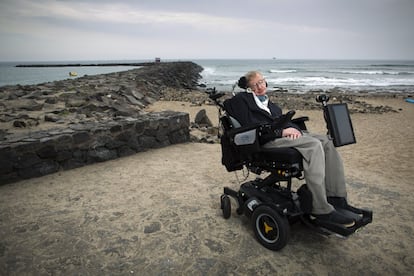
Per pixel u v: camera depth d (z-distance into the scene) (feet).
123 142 17.29
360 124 34.78
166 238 8.99
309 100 60.59
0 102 30.66
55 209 10.69
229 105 9.18
